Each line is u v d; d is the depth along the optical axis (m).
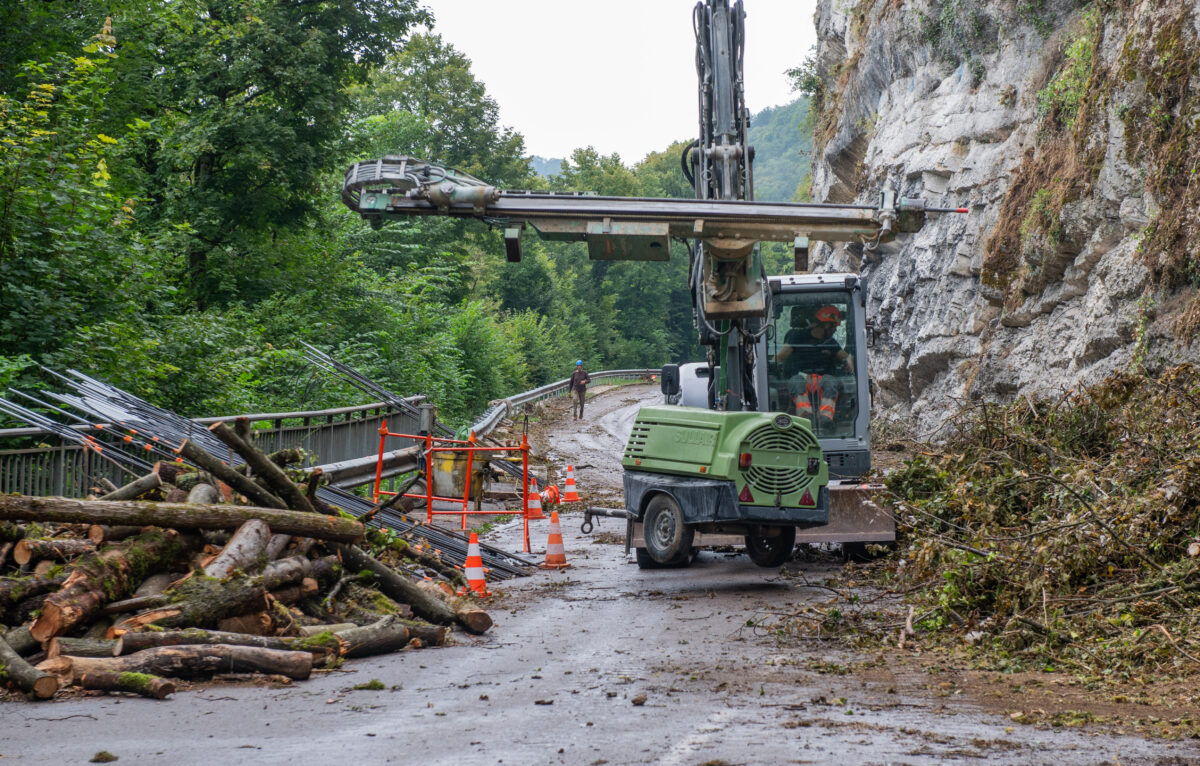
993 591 7.92
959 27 26.92
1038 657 6.79
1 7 17.25
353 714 5.38
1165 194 16.77
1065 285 21.27
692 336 97.69
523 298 70.38
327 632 6.86
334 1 25.39
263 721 5.22
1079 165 20.25
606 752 4.61
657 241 9.95
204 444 9.55
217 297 23.92
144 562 6.80
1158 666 6.29
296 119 24.12
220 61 22.38
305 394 18.48
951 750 4.60
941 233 27.08
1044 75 24.05
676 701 5.69
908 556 9.55
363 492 15.27
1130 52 18.20
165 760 4.49
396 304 30.39
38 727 5.05
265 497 8.09
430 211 9.98
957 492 9.80
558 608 9.17
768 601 9.45
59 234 12.21
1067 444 11.58
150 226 22.58
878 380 31.19
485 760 4.49
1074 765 4.37
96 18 19.36
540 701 5.64
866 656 7.06
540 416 40.50
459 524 13.91
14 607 6.32
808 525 10.47
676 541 10.62
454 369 34.00
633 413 41.97
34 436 9.95
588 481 22.23
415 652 7.23
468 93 58.47
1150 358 16.52
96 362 11.88
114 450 9.37
